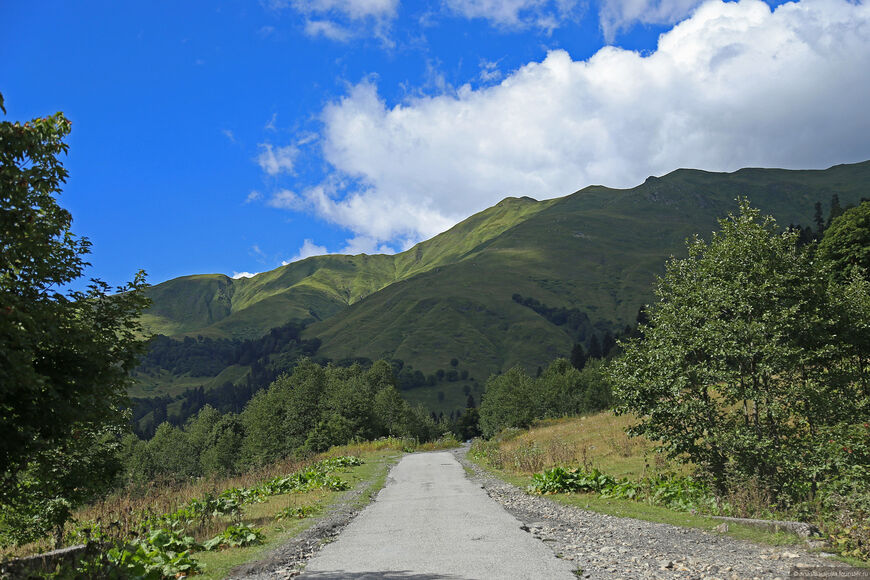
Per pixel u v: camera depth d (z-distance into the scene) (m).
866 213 54.00
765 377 17.30
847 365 18.41
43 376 7.94
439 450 65.31
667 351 18.70
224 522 16.28
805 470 15.81
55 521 14.17
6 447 8.66
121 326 10.63
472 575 8.74
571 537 12.05
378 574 9.09
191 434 127.44
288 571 9.71
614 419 49.41
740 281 18.06
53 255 10.26
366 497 21.78
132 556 10.16
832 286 18.80
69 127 10.34
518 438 55.22
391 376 139.88
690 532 12.21
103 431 13.20
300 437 95.75
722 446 17.03
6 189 8.65
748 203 18.95
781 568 8.82
